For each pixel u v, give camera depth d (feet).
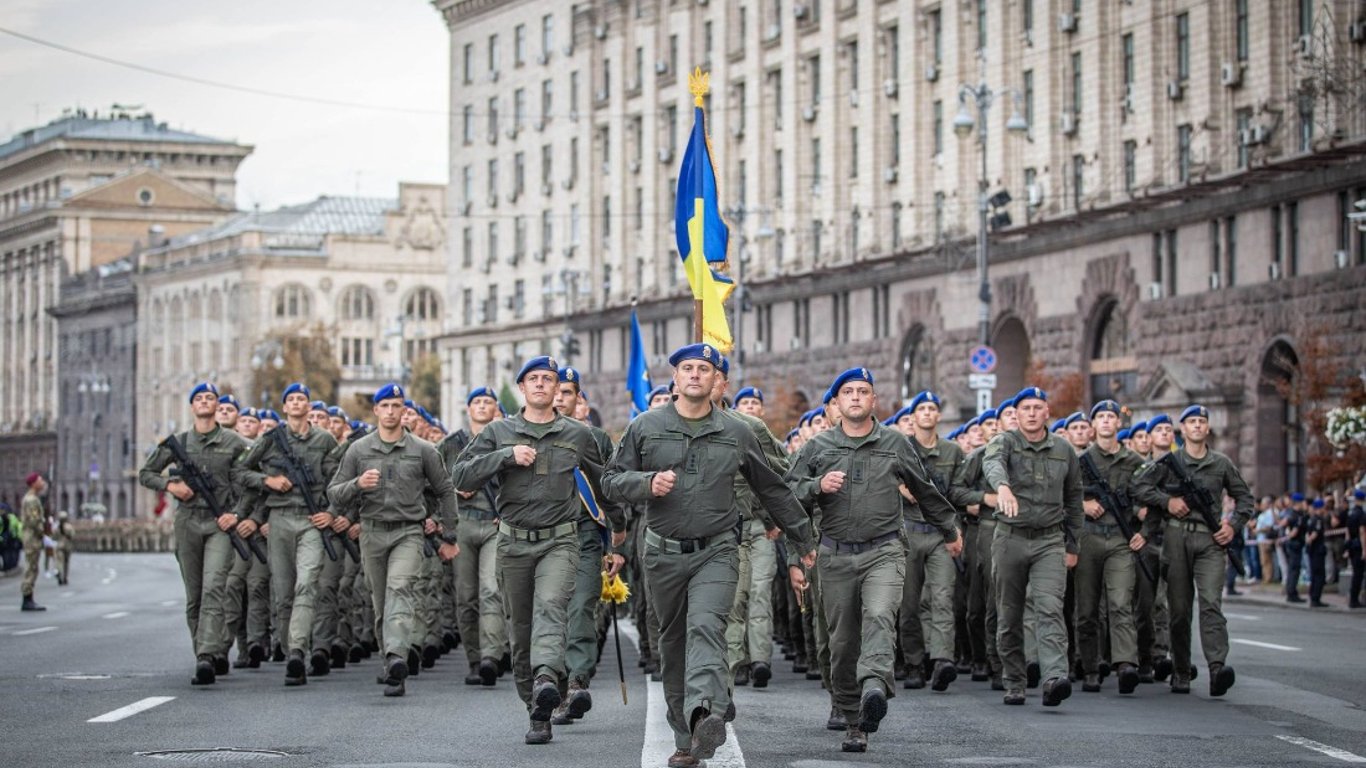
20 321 640.58
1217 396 179.63
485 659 67.15
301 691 66.33
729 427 46.26
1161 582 74.02
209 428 70.74
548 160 362.12
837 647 50.96
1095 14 209.15
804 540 47.44
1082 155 212.64
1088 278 205.05
